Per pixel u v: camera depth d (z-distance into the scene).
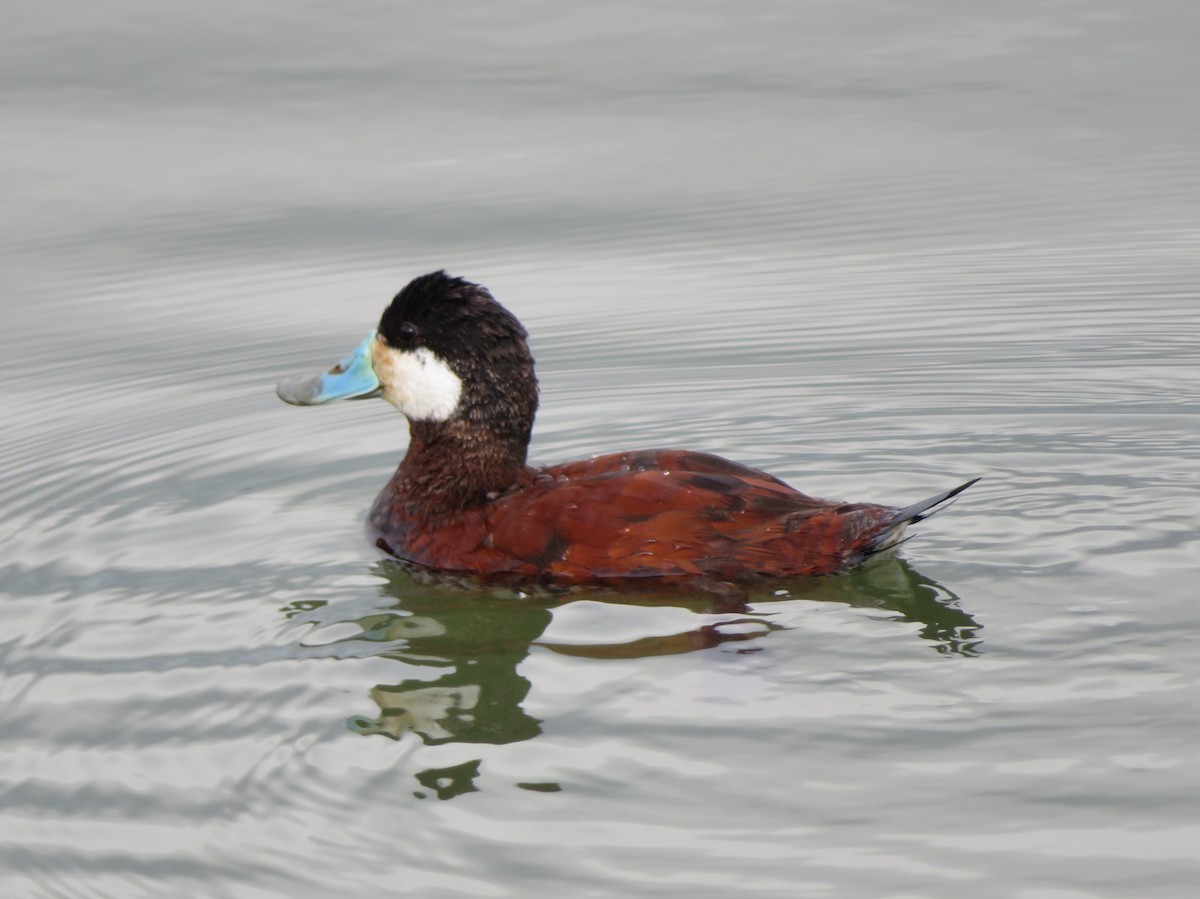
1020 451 11.67
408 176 17.89
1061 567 9.57
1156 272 15.59
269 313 15.27
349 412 13.32
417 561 10.12
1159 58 20.06
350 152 18.42
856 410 12.80
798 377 13.64
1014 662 8.38
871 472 11.51
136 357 14.47
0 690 8.54
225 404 13.46
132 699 8.38
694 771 7.45
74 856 7.10
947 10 21.75
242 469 12.05
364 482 11.71
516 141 18.67
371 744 7.80
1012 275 15.70
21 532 10.87
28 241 16.58
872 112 19.19
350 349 14.52
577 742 7.74
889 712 7.91
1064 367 13.52
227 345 14.68
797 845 6.89
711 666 8.45
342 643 8.98
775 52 20.66
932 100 19.36
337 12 21.98
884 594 9.30
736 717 7.91
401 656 8.78
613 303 15.43
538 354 14.40
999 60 20.22
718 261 16.28
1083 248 16.23
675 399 13.27
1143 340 14.07
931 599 9.20
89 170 18.03
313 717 8.11
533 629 9.09
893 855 6.79
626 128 18.95
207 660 8.81
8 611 9.55
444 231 16.81
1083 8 21.70
